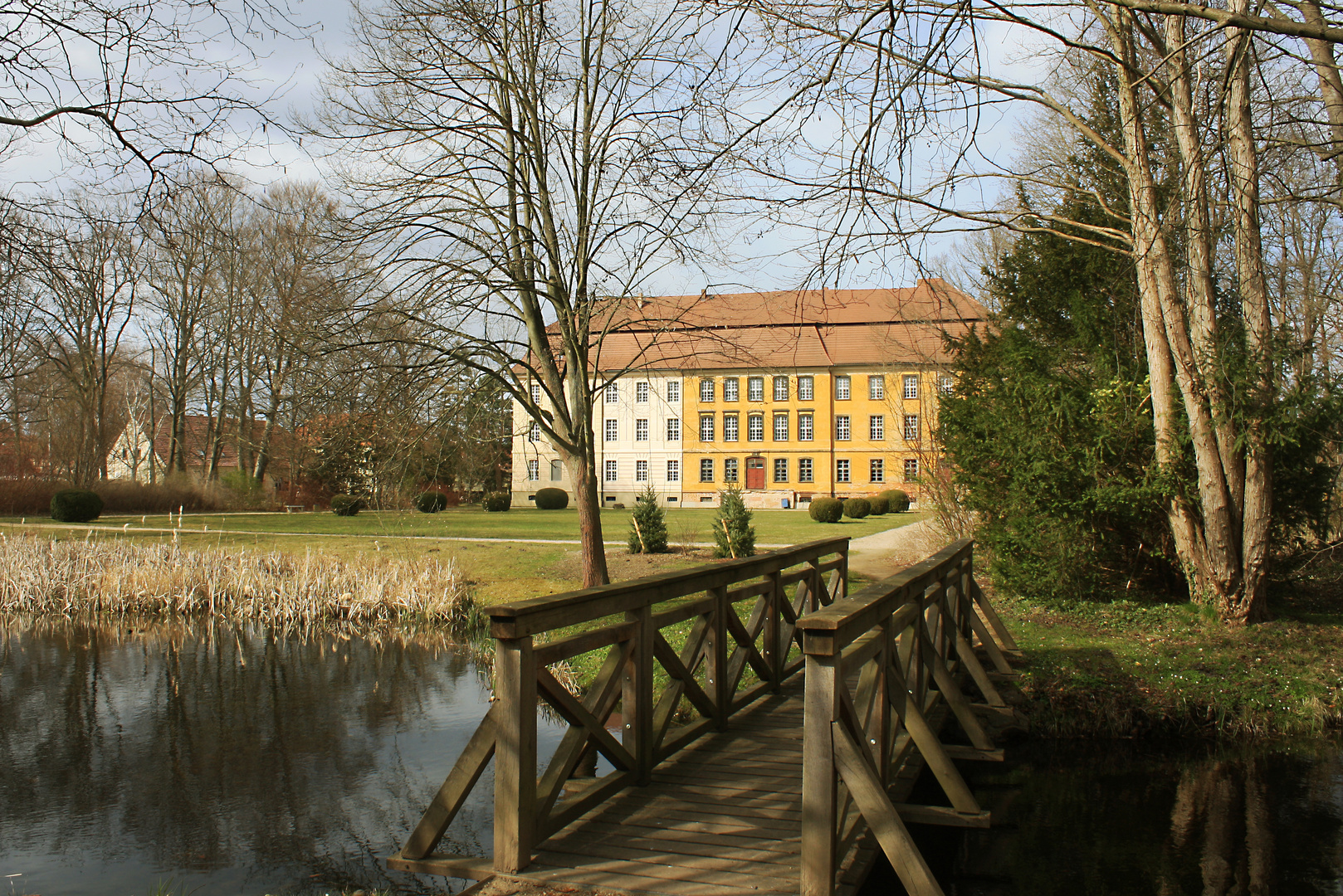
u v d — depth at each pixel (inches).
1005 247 775.7
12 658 451.2
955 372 626.8
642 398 2242.9
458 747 298.8
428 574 602.5
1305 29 167.3
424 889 190.4
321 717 337.7
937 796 247.9
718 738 225.6
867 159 245.3
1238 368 374.3
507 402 515.5
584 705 172.4
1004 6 237.0
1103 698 312.0
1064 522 438.0
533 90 471.2
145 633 518.9
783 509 1915.6
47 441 1421.0
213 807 243.9
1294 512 417.1
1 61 229.3
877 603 153.7
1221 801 243.8
